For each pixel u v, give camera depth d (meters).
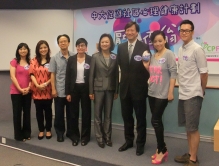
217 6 3.47
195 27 3.62
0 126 4.32
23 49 3.61
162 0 3.81
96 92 3.29
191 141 2.68
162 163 2.82
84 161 2.99
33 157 3.32
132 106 3.14
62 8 4.51
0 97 4.64
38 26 4.54
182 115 2.76
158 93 2.76
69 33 4.53
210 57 3.57
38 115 3.66
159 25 3.86
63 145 3.42
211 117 3.51
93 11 4.34
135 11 4.02
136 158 2.96
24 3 4.51
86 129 3.45
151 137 3.76
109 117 3.37
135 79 2.94
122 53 3.01
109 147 3.31
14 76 3.56
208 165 2.78
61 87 3.49
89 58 3.38
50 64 3.46
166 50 2.76
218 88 3.42
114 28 4.20
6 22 4.49
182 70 2.61
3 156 3.36
